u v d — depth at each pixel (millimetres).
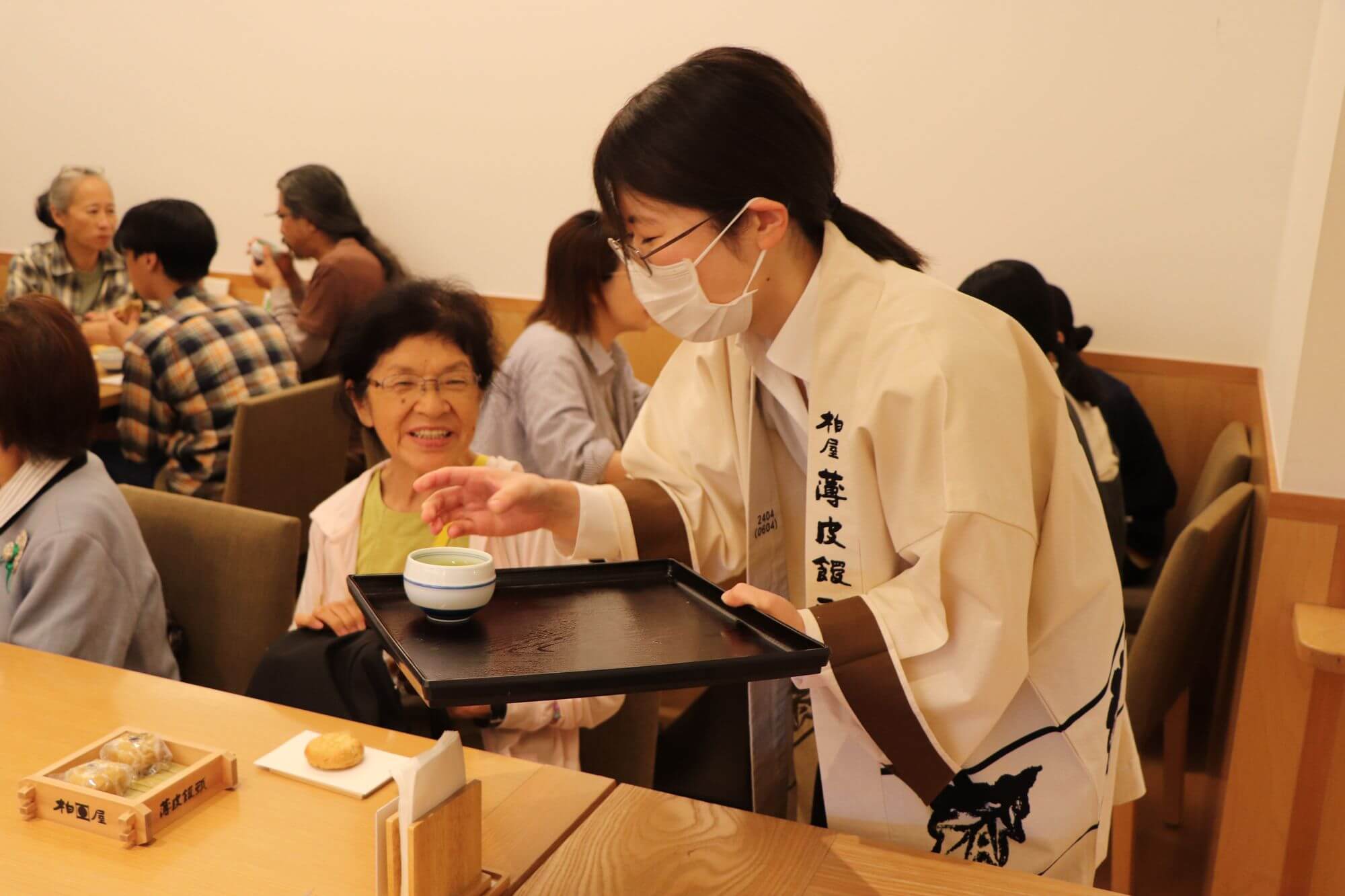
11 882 971
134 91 4879
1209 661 2887
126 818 1029
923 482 1092
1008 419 1098
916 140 3650
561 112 4188
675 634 1062
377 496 1792
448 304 1746
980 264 3648
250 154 4734
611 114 4105
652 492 1371
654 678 922
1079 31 3404
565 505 1316
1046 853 1220
